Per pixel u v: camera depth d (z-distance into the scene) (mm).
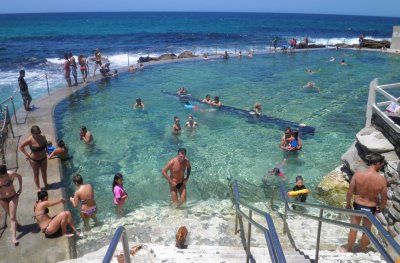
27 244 6297
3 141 10227
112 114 15320
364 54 34750
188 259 5152
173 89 19984
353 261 5062
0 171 6270
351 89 20422
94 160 10766
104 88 19906
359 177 5488
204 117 15070
